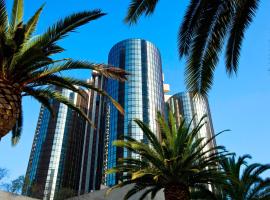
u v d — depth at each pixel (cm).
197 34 890
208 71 881
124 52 12369
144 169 1636
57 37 1057
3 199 1975
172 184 1755
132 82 11269
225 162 2322
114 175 9538
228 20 866
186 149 1756
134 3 938
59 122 13400
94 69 1125
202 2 890
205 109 14825
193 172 1711
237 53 888
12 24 1086
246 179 2203
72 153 13000
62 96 1213
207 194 2073
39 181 11800
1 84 899
